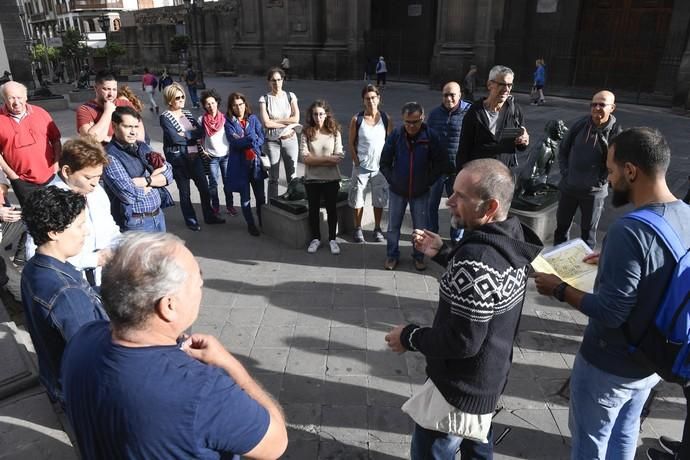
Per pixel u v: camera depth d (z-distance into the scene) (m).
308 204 5.22
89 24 61.66
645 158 1.79
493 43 19.58
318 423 2.92
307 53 25.53
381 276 4.74
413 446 2.13
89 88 21.80
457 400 1.86
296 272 4.81
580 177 4.32
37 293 1.96
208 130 5.89
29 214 1.98
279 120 6.08
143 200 3.64
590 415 2.07
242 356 3.53
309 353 3.57
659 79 17.61
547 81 20.39
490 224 1.76
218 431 1.13
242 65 30.16
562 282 2.05
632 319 1.82
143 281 1.14
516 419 2.95
